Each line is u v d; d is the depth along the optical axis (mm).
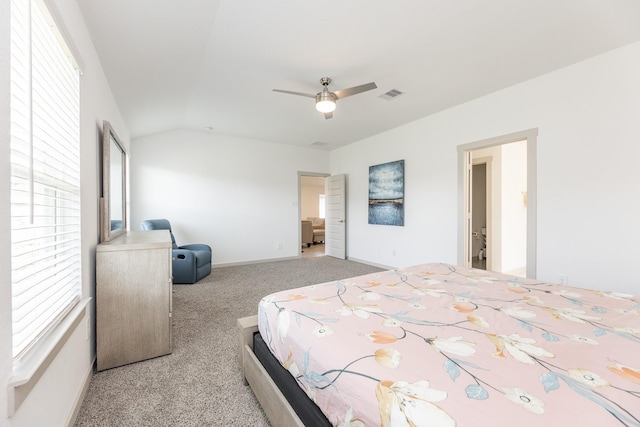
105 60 2309
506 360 949
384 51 2561
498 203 4711
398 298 1613
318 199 11336
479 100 3617
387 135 5090
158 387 1762
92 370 1878
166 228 4527
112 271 1970
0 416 819
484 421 678
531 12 2062
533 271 3096
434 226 4262
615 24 2205
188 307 3188
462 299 1582
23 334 1065
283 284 4156
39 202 1242
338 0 1935
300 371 1170
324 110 3066
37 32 1183
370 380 870
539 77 3051
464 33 2307
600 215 2662
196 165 5246
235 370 1956
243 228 5699
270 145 5977
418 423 701
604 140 2629
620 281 2557
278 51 2547
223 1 1923
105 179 2174
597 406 720
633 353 990
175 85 3113
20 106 1044
